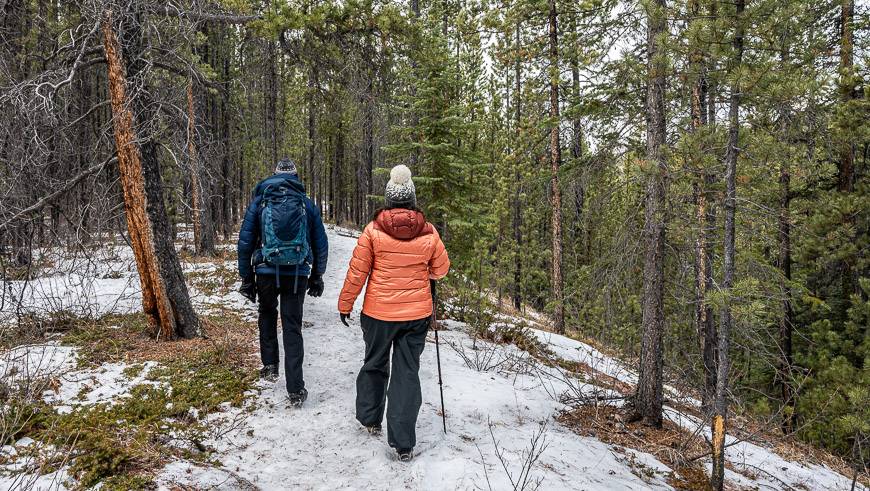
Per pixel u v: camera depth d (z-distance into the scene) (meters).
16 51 6.02
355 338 6.09
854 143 10.11
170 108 5.69
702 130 4.16
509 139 21.11
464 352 6.32
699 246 5.22
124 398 3.86
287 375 4.02
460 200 10.24
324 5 7.78
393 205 3.51
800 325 12.88
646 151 5.33
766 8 3.72
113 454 2.88
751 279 3.79
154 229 5.10
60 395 3.81
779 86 3.68
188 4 5.96
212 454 3.24
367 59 8.79
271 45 9.41
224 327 6.01
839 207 10.33
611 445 4.48
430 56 9.59
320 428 3.73
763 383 11.02
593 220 6.99
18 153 5.13
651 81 4.94
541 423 4.50
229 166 18.03
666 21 4.43
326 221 32.56
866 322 10.93
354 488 2.98
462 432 3.88
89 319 5.89
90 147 5.97
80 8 5.13
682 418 6.07
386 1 8.41
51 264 6.30
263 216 3.92
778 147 4.04
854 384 9.25
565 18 10.15
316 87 9.90
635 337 9.20
